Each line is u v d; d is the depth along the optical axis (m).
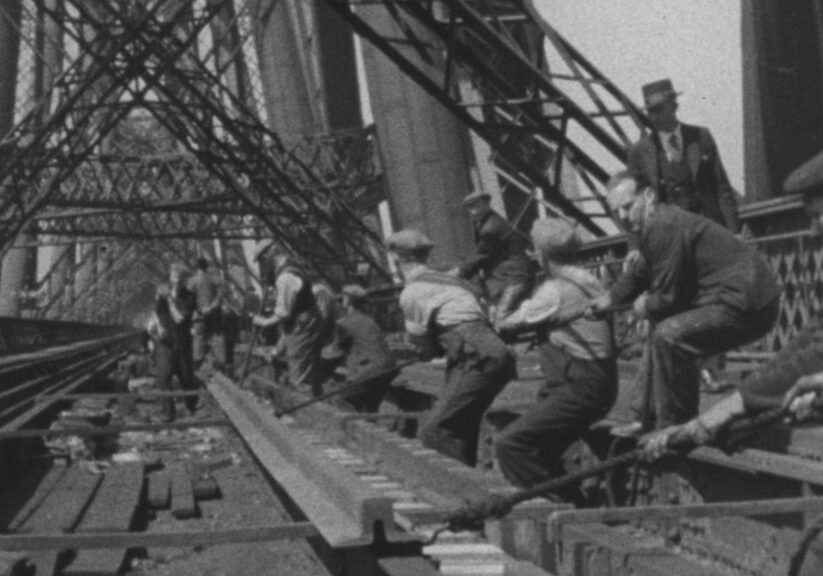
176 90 43.22
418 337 8.68
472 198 13.11
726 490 7.22
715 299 7.01
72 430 11.45
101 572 6.40
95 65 34.97
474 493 6.62
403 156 37.94
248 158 41.44
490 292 13.15
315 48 65.75
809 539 3.55
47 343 34.16
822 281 10.43
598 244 15.07
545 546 5.49
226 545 7.39
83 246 121.50
